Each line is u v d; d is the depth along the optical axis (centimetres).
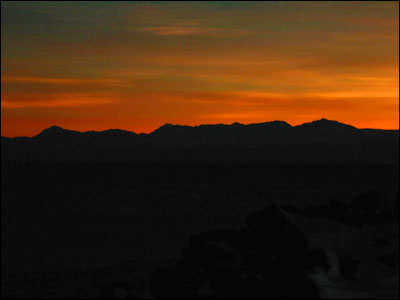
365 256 1755
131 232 5109
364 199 2166
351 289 1534
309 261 1619
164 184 15550
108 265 2973
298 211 2069
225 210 7769
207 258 1703
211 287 1598
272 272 1588
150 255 3538
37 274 2755
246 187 14125
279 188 13675
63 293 2238
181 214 7138
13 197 10619
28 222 6166
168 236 4812
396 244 1809
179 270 1680
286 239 1688
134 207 8319
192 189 13250
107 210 7756
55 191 12331
